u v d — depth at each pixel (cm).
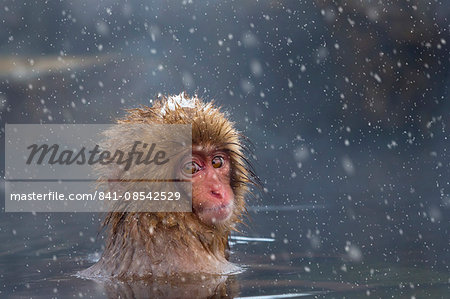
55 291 272
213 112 348
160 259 313
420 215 569
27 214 684
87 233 516
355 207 658
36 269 345
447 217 548
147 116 342
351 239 427
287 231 486
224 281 285
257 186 373
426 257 342
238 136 363
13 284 296
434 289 251
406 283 266
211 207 329
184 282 285
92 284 288
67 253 412
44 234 513
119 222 330
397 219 540
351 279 280
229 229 350
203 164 338
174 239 320
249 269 321
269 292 253
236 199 354
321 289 256
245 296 245
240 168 355
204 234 331
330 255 363
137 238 317
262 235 470
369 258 344
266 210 643
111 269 320
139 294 258
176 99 354
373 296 239
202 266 318
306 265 328
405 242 405
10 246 446
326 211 624
